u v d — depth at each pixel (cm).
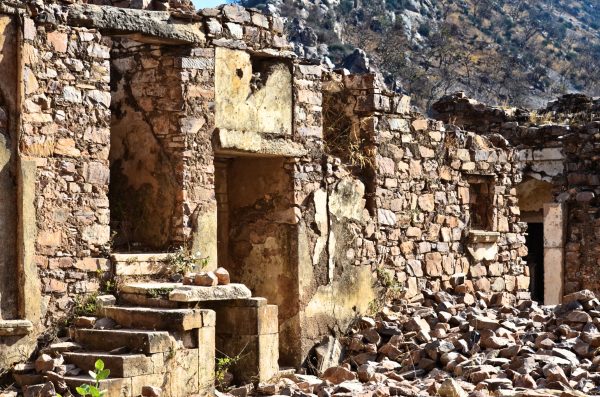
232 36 1252
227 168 1363
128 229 1226
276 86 1310
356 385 1105
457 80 6994
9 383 1005
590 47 9425
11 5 1038
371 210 1437
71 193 1084
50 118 1069
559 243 2184
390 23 7075
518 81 7406
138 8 1198
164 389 1009
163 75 1213
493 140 1712
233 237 1358
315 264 1340
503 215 1705
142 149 1226
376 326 1356
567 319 1284
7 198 1036
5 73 1038
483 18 8850
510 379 1114
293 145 1322
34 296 1045
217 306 1150
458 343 1230
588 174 2192
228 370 1143
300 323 1309
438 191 1559
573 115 2355
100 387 948
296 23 5331
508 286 1702
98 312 1079
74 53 1095
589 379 1098
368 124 1445
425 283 1519
